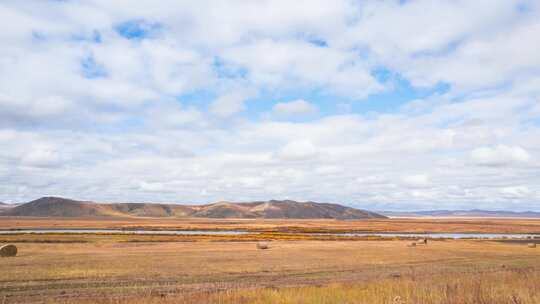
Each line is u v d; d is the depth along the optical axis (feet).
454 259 131.95
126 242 202.59
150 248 161.79
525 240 263.90
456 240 262.26
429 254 147.95
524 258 137.80
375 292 54.85
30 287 71.46
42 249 151.94
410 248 175.83
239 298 52.75
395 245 195.72
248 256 131.54
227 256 130.72
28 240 209.87
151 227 498.69
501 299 46.75
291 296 52.75
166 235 293.02
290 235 319.47
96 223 648.79
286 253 144.05
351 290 57.47
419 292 51.44
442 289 54.03
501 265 115.75
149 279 81.82
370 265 111.65
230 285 75.20
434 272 96.43
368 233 404.57
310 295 53.83
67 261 110.73
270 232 396.98
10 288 70.28
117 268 96.89
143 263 107.96
